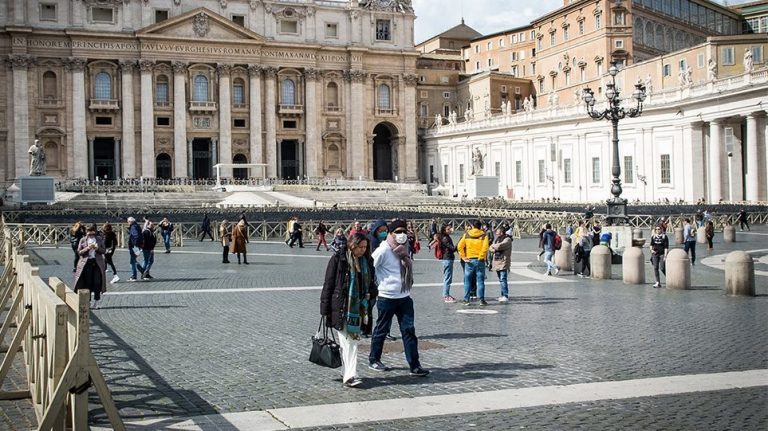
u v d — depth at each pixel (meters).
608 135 77.19
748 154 61.56
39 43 95.88
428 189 104.62
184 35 101.38
